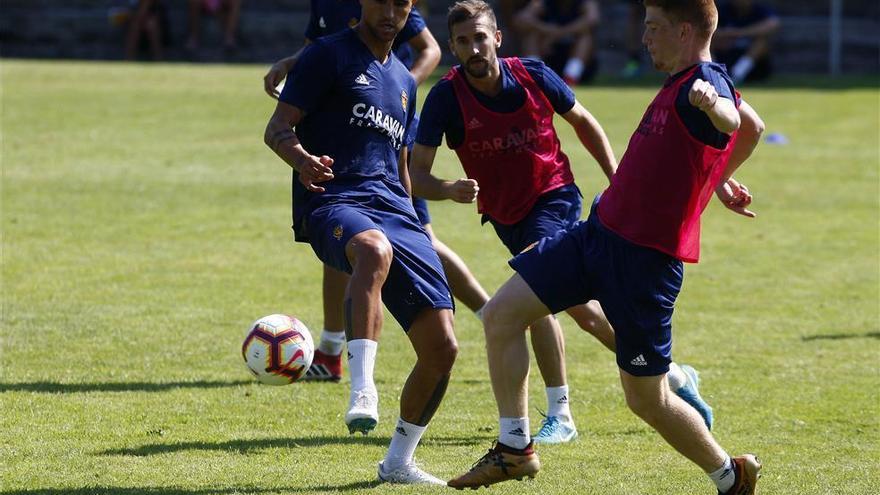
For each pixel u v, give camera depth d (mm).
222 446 13805
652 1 11156
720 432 14797
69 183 32406
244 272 23891
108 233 27062
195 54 61625
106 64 57500
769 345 19312
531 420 15383
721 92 10820
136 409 15234
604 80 56531
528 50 54562
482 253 26188
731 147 11398
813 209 31641
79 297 21484
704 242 27922
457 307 21828
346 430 14641
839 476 13070
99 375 16812
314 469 12984
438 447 14086
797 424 15156
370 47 13461
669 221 11156
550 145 15023
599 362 18328
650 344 11336
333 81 13125
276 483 12430
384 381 16953
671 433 11484
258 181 33656
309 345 13945
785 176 35938
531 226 14883
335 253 12523
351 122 13195
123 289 22188
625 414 15648
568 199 15109
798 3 68000
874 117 46156
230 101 46312
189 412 15203
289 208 30469
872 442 14414
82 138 38750
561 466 13336
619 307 11312
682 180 11094
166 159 36156
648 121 11320
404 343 19141
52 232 26922
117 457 13250
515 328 11547
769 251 26984
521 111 14711
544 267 11484
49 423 14508
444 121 14719
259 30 63312
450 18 14398
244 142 39125
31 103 44562
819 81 57156
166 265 24297
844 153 39562
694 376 13711
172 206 30203
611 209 11352
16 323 19578
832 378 17375
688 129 11000
